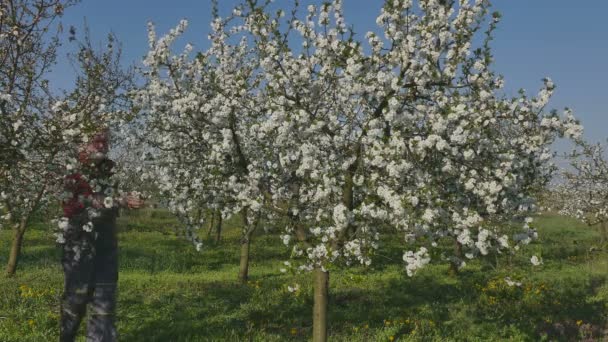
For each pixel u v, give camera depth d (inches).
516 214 261.7
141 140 332.8
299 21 282.2
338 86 286.4
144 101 325.1
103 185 254.7
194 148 335.6
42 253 603.2
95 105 241.6
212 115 306.3
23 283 438.0
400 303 437.1
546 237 970.7
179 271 581.6
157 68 315.3
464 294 477.1
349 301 434.3
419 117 266.4
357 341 325.1
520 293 476.7
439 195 250.5
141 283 469.1
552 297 467.8
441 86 265.3
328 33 272.7
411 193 241.8
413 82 260.5
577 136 253.9
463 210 254.7
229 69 354.6
